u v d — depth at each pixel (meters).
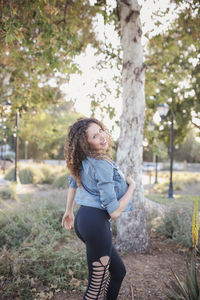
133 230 3.52
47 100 6.08
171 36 5.32
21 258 2.84
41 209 4.45
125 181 1.87
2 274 2.71
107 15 4.02
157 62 5.39
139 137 3.58
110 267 1.97
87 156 1.78
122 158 3.59
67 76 4.96
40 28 4.05
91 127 1.82
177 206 4.70
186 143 29.91
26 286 2.58
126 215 3.54
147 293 2.48
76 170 1.83
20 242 3.32
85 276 2.78
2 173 15.75
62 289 2.58
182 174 19.44
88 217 1.72
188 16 4.48
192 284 1.89
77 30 4.97
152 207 5.27
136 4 3.44
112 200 1.66
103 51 4.84
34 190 9.49
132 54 3.52
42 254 2.96
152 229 4.45
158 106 8.06
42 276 2.69
